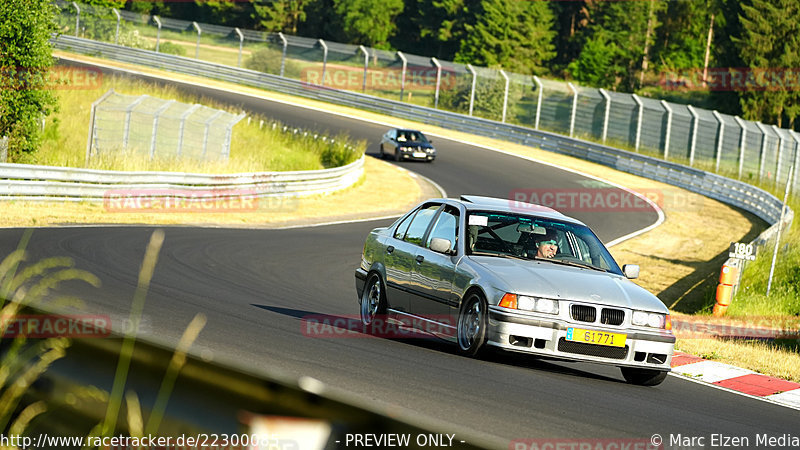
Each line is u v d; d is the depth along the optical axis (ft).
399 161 301.63
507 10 652.48
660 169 312.09
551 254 66.08
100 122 207.72
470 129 375.25
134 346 24.12
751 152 298.35
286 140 303.89
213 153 219.41
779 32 548.72
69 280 77.15
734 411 56.95
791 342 111.04
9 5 172.04
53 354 25.38
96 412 24.48
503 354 65.16
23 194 145.48
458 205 69.51
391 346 64.03
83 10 468.75
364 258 77.97
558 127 388.37
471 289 61.52
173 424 22.45
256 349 55.31
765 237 172.55
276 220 182.19
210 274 100.17
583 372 65.05
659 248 205.26
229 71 429.79
